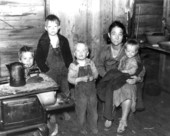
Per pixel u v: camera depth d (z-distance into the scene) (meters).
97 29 3.58
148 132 2.96
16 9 3.28
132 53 2.92
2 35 3.30
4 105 2.16
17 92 2.22
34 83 2.43
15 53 3.41
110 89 2.87
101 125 3.10
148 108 3.57
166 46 3.53
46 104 2.35
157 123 3.17
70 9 3.39
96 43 3.63
